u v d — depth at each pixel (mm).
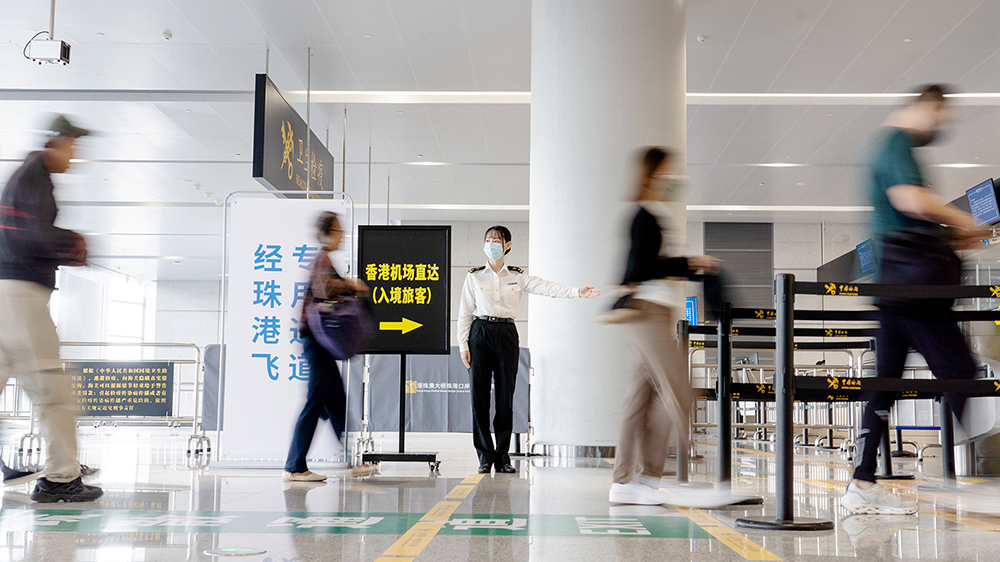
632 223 3084
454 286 17281
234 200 4984
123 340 23875
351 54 8516
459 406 7488
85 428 13656
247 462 4969
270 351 4918
